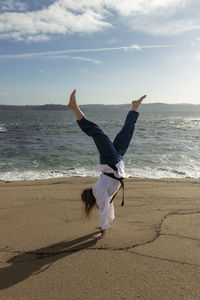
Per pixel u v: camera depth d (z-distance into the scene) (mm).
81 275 3160
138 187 7562
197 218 5125
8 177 9320
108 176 3980
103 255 3646
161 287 2926
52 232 4441
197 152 15641
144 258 3561
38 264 3418
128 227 4660
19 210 5555
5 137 24328
